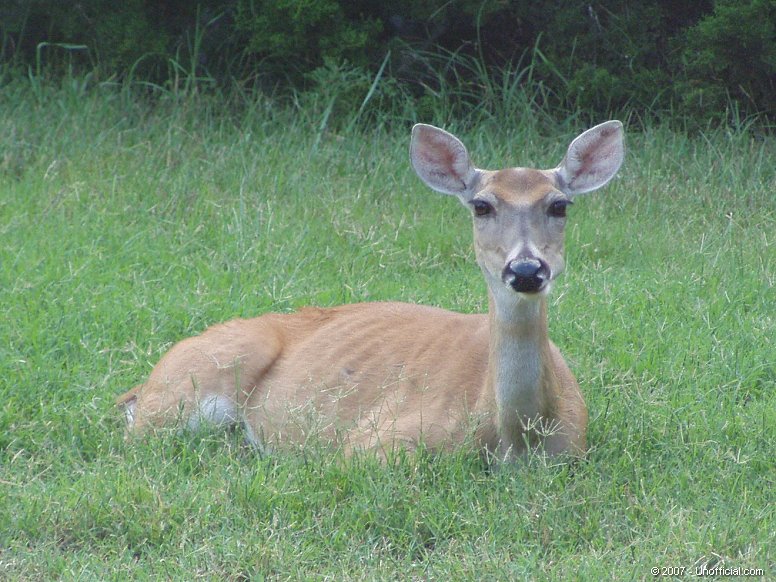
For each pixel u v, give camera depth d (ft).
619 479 28.71
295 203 50.98
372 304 34.58
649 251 46.98
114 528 26.50
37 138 57.62
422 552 25.96
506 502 27.12
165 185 52.37
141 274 42.83
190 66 67.51
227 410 32.76
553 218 28.81
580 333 38.32
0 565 24.93
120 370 35.68
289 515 26.96
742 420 32.24
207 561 25.04
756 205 52.37
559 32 64.49
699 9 64.54
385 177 55.11
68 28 66.44
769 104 62.03
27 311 38.86
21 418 32.19
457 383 30.01
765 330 38.47
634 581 23.98
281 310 40.78
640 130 62.95
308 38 64.54
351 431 31.01
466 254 47.01
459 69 68.90
